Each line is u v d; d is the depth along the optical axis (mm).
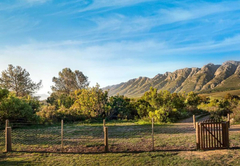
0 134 14180
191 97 39406
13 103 18641
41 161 8359
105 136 9789
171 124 19547
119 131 15547
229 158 8023
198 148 9641
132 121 23469
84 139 12562
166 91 27188
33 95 38156
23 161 8352
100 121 23938
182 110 31812
